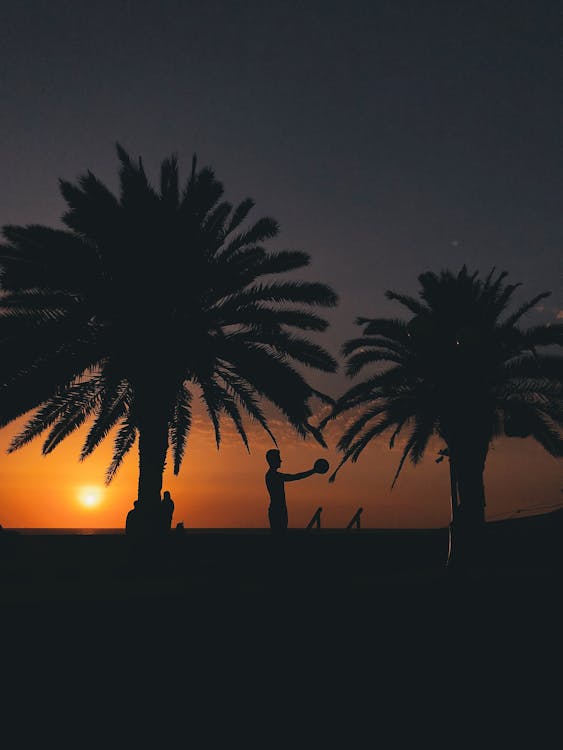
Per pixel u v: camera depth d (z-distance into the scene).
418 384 23.34
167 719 5.59
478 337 18.42
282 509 9.07
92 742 5.10
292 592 8.81
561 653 7.60
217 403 19.30
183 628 7.88
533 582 12.49
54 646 7.34
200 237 19.20
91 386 18.56
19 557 17.89
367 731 5.32
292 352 19.50
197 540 18.53
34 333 17.05
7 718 5.59
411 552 18.98
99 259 18.67
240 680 6.57
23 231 18.08
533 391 21.92
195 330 18.70
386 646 7.64
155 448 18.19
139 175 18.81
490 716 5.66
